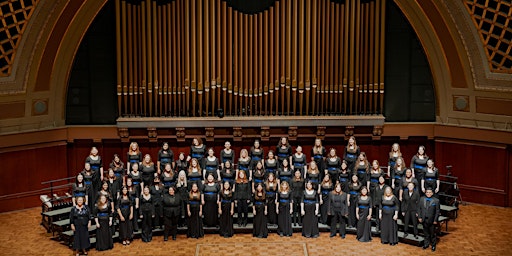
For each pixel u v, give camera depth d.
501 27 18.84
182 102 20.06
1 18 18.69
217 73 19.86
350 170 19.23
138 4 19.62
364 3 19.72
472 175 19.86
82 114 20.30
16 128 19.36
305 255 16.59
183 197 17.98
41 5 18.81
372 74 19.98
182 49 19.73
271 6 19.66
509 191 19.45
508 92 19.03
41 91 19.67
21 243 17.31
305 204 17.64
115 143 20.39
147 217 17.42
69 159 20.39
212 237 17.78
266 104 20.12
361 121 20.22
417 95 20.45
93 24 19.89
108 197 17.17
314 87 20.00
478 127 19.53
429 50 19.98
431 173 18.02
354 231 17.88
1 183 19.23
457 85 19.86
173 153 19.84
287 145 19.31
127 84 19.81
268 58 19.89
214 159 18.73
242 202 17.97
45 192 19.97
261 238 17.69
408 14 19.83
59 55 19.66
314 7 19.61
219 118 20.08
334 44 19.86
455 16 19.22
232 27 19.75
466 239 17.41
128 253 16.83
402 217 17.89
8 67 19.02
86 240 16.69
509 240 17.31
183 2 19.50
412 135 20.42
